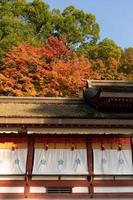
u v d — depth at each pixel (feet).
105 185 47.01
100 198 45.93
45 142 48.47
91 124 46.26
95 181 47.03
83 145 48.88
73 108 56.70
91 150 48.78
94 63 125.18
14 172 46.60
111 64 126.82
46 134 48.67
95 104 53.98
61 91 103.60
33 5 140.15
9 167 46.83
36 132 46.85
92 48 142.92
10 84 98.68
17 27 125.59
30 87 99.45
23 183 45.96
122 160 48.83
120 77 120.88
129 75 126.62
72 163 47.83
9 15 127.13
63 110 54.29
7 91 97.45
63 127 47.14
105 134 49.49
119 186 47.21
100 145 49.14
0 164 46.88
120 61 138.10
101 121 46.44
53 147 48.32
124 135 49.96
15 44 114.73
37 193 45.52
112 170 48.08
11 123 45.29
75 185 46.47
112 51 138.10
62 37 127.95
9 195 45.09
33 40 125.08
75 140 48.98
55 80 102.42
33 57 105.91
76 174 47.03
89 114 50.19
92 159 48.32
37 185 45.98
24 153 47.67
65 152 48.29
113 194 46.62
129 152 49.37
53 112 51.85
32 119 45.47
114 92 49.21
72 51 127.75
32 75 103.24
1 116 45.11
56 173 46.96
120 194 46.73
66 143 48.73
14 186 45.68
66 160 47.91
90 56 138.82
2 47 114.52
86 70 113.60
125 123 46.83
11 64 104.42
